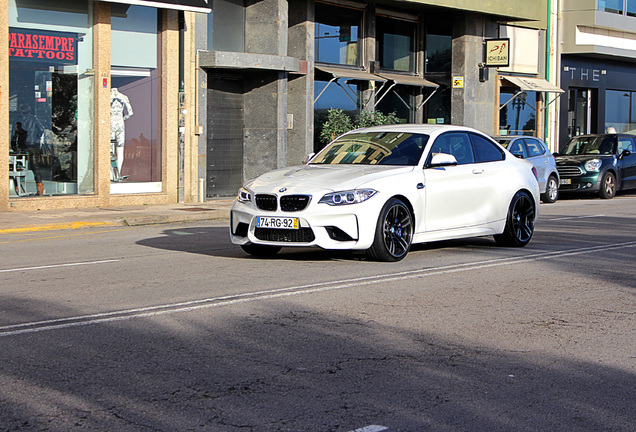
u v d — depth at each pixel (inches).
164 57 760.3
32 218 604.7
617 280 333.7
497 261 381.1
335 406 175.6
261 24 838.5
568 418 170.7
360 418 168.2
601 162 884.6
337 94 943.7
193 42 779.4
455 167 399.9
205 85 792.3
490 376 199.6
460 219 400.2
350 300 285.3
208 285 313.4
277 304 277.7
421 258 388.8
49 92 687.7
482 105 1104.8
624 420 169.9
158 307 272.4
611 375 202.4
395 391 186.5
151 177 765.3
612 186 900.0
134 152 751.7
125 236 506.3
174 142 768.9
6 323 250.1
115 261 383.9
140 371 200.2
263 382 192.1
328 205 344.2
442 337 236.5
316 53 911.7
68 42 696.4
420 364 208.8
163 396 181.2
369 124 925.8
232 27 834.8
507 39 1068.5
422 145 394.6
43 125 685.3
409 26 1053.8
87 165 716.7
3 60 649.6
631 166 929.5
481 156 421.7
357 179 357.7
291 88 885.2
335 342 229.0
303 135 881.5
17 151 669.3
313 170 380.2
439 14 1072.2
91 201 709.3
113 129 735.1
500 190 420.5
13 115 665.6
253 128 850.8
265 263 371.2
